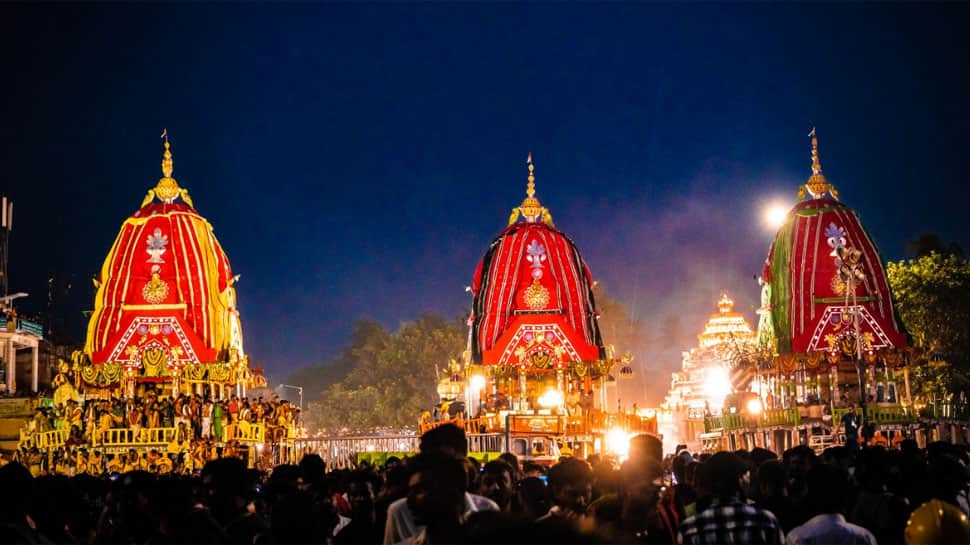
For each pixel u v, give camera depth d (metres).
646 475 11.15
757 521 10.26
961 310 57.44
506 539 4.66
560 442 42.31
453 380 52.97
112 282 46.19
